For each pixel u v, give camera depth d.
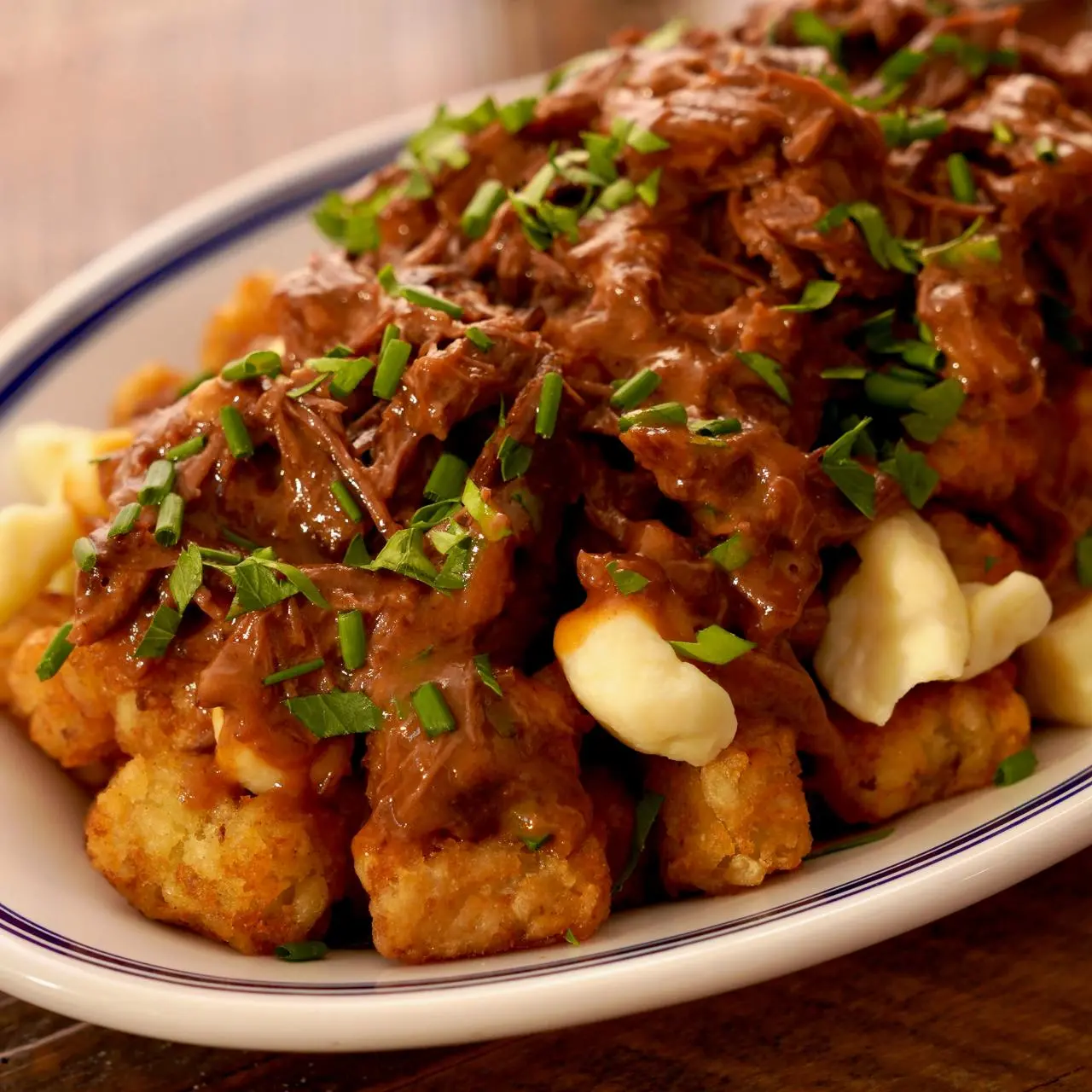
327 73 0.65
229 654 0.38
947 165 0.42
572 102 0.43
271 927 0.38
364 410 0.40
